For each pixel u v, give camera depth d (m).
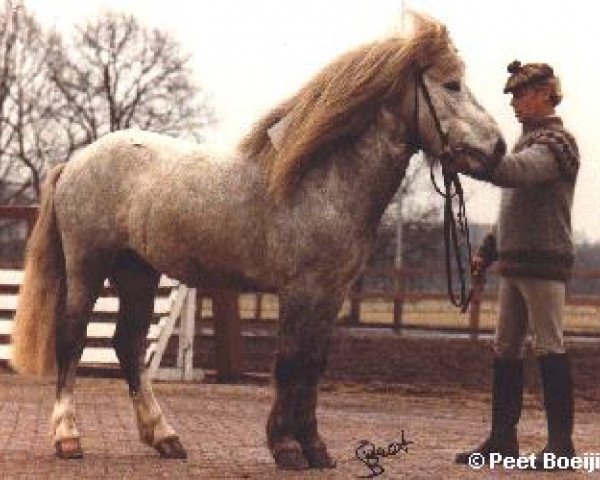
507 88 6.50
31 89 46.19
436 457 6.81
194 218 5.98
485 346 18.62
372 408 10.33
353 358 16.09
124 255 6.55
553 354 6.35
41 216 6.70
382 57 5.77
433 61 5.76
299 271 5.72
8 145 45.97
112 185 6.36
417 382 13.19
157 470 5.89
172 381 12.10
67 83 47.09
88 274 6.48
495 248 6.82
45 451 6.59
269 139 5.94
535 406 10.78
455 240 5.98
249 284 6.04
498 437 6.56
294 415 5.88
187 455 6.48
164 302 12.02
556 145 6.12
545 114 6.42
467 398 11.59
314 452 5.94
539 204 6.33
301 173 5.71
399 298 20.98
